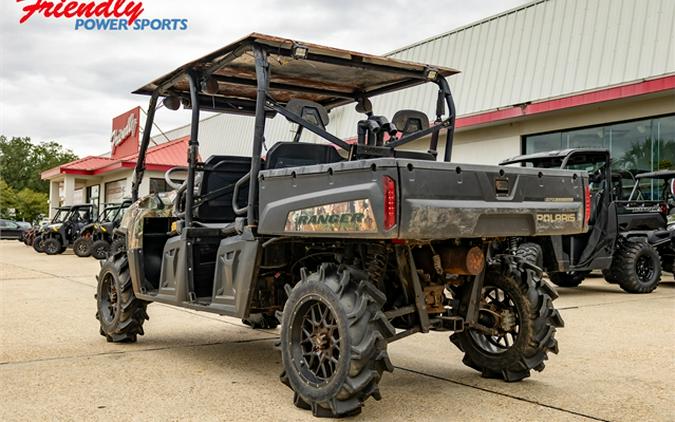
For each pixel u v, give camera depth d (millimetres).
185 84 5242
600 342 5480
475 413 3504
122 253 5637
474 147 15016
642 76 11688
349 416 3428
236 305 4086
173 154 24656
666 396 3838
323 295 3465
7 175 76125
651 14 11898
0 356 4969
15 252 21344
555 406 3633
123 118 27031
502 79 14406
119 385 4086
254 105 5625
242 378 4289
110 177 27891
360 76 4914
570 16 13438
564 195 3980
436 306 4012
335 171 3408
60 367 4586
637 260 9250
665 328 6168
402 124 4590
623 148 12297
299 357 3617
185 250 4688
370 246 3678
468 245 3895
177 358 4934
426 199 3248
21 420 3357
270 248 4062
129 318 5480
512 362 4164
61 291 9500
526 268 4234
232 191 5082
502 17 14930
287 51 4160
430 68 4590
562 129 13203
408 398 3803
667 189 10758
